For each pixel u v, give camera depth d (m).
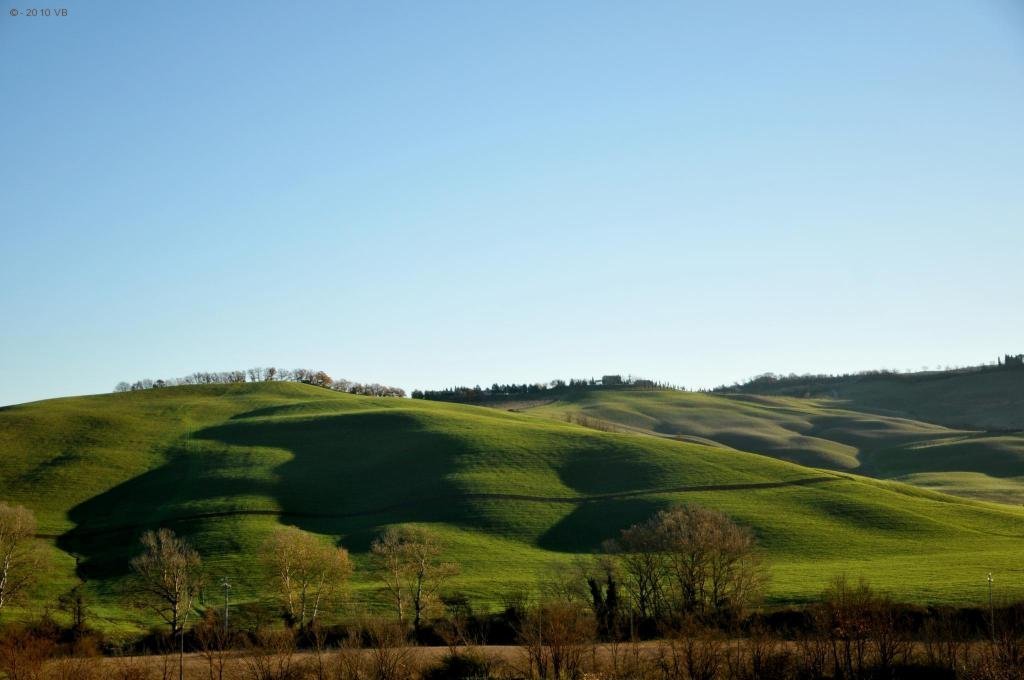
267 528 136.12
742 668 62.00
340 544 131.00
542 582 107.88
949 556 116.31
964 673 60.19
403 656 64.00
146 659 71.50
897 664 61.81
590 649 67.81
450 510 143.25
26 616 97.56
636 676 61.53
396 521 140.50
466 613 89.38
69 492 153.62
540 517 140.62
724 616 80.81
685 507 123.12
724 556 89.00
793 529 132.00
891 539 128.88
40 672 63.41
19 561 107.88
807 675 61.22
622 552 99.38
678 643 67.69
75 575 119.00
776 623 78.06
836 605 66.12
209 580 113.31
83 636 80.81
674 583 94.75
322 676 63.34
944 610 76.00
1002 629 66.69
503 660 65.50
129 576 116.94
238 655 70.38
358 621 80.38
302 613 92.50
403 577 99.12
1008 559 111.62
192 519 139.25
